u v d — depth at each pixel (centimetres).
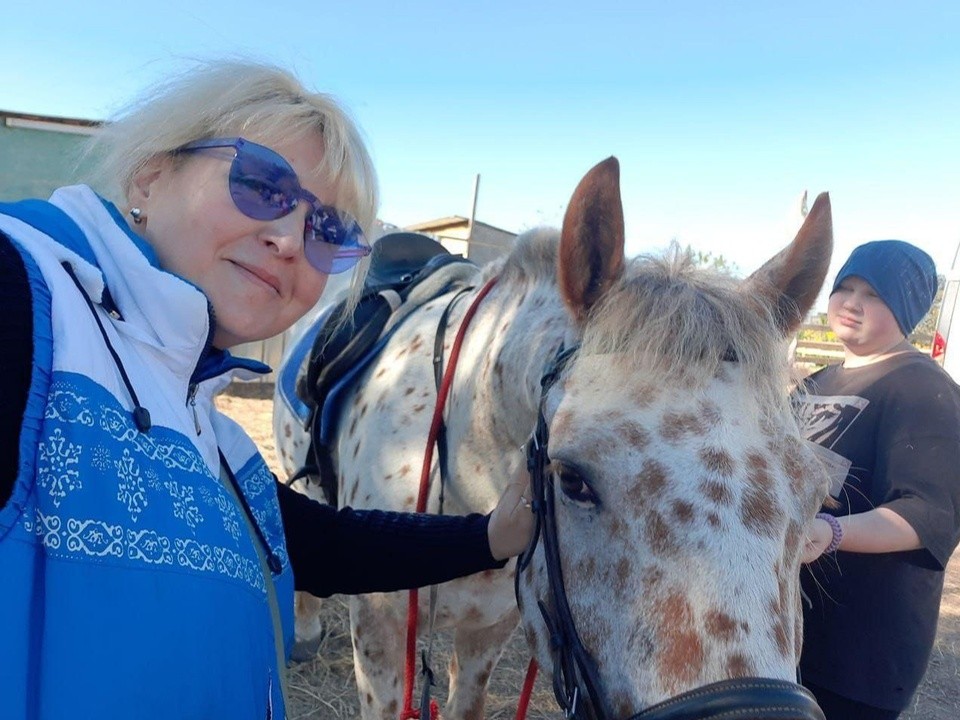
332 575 143
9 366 68
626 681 102
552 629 124
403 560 143
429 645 212
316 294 110
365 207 116
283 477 430
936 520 159
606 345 119
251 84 102
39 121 701
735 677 94
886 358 188
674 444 107
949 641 393
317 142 107
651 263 131
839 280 196
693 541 101
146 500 75
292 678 297
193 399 102
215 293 99
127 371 81
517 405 162
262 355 807
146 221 101
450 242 948
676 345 113
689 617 98
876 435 178
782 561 103
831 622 177
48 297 75
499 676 320
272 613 104
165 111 97
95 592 69
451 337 198
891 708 176
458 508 188
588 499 116
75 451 70
